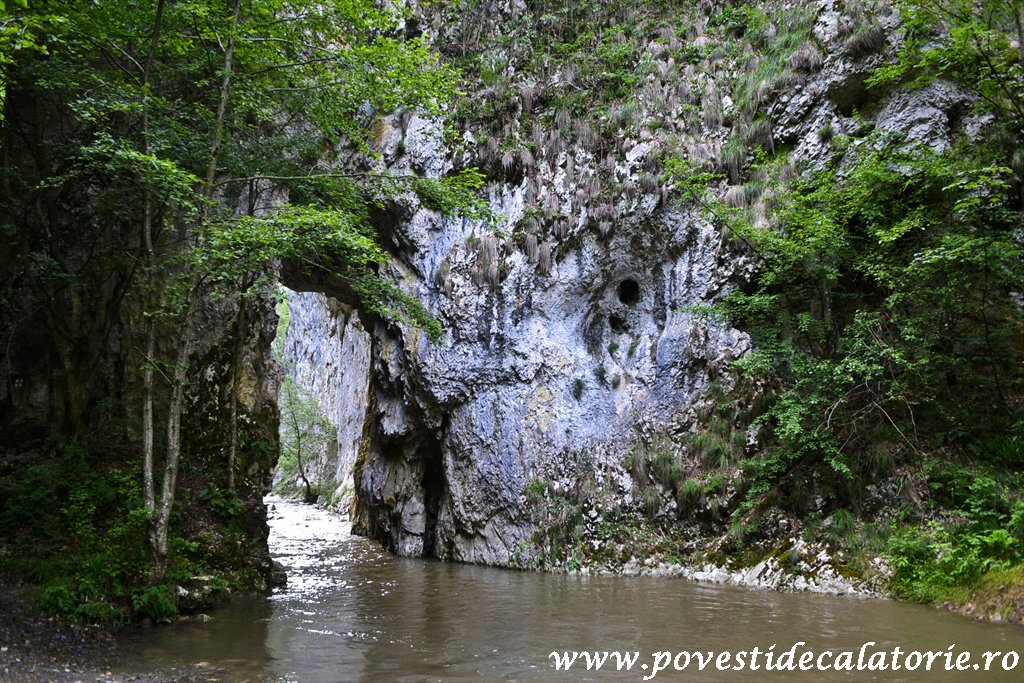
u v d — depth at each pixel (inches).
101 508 403.5
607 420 573.3
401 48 438.3
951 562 372.8
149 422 359.9
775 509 469.4
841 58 553.0
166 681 247.0
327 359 1488.7
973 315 468.1
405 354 636.1
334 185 473.7
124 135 416.5
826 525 442.3
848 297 518.3
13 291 474.9
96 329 482.0
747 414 517.7
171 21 414.3
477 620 347.9
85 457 439.5
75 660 272.4
